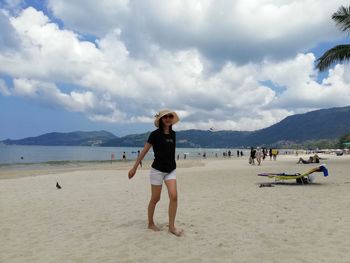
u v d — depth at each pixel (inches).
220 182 562.9
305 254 174.1
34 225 264.8
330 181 529.7
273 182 538.9
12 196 448.8
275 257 171.0
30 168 1344.7
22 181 706.2
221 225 242.4
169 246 194.2
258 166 1148.5
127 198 399.5
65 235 229.0
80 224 261.4
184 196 399.5
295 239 201.9
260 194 397.1
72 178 776.9
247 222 249.6
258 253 178.1
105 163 1817.2
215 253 180.1
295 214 272.8
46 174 954.1
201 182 571.5
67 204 364.8
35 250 197.0
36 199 413.4
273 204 323.0
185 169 1079.0
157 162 220.8
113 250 190.5
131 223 257.1
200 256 175.8
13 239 224.2
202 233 221.3
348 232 213.8
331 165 1011.9
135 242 203.9
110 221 267.9
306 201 335.9
